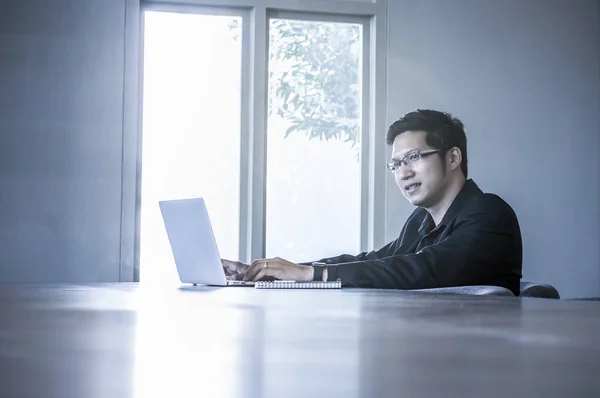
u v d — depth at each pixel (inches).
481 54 202.2
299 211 195.0
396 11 197.0
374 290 61.5
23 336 14.1
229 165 190.9
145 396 8.0
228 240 190.2
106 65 183.9
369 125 197.8
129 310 23.1
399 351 12.8
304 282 79.3
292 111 194.4
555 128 206.8
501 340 15.1
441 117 118.5
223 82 190.5
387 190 194.7
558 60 207.0
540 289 94.0
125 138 184.4
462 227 100.3
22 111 181.5
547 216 206.7
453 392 8.6
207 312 23.3
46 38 182.2
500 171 204.1
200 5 188.7
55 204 182.4
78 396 7.9
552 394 8.5
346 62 197.3
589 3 208.5
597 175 209.2
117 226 184.4
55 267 182.4
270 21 193.0
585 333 17.1
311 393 8.4
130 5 184.4
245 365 10.6
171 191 188.7
